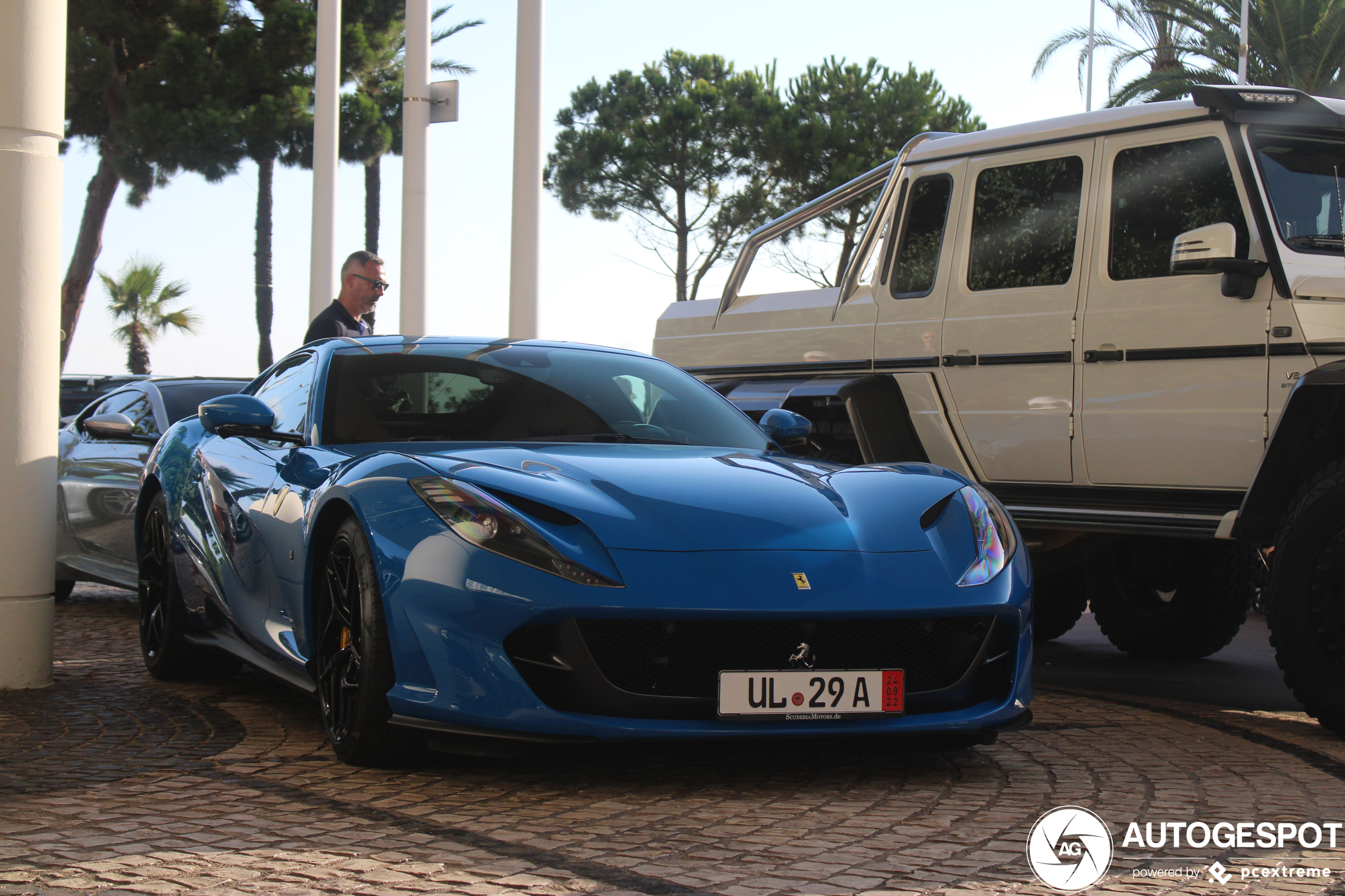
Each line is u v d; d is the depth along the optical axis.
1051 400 5.13
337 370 4.21
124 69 28.09
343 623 3.45
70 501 7.02
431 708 3.07
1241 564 5.84
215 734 3.80
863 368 5.86
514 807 2.96
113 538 6.57
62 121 4.64
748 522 3.21
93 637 6.11
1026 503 5.30
